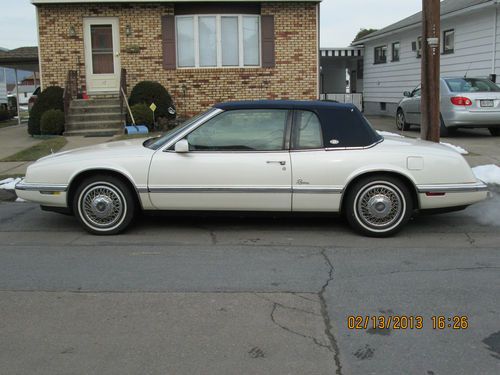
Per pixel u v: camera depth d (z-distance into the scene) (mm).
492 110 13117
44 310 4352
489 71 16656
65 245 6160
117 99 15750
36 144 13211
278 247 6016
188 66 16750
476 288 4773
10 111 27328
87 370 3432
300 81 16828
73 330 3994
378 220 6316
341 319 4145
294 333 3920
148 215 6688
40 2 15836
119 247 6051
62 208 6516
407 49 22266
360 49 27844
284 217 6988
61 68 16359
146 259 5617
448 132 14164
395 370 3412
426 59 9055
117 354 3631
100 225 6500
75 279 5051
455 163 6246
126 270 5285
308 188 6195
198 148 6305
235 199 6270
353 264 5430
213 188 6250
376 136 6477
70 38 16219
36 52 23875
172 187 6277
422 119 9234
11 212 7863
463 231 6703
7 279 5059
